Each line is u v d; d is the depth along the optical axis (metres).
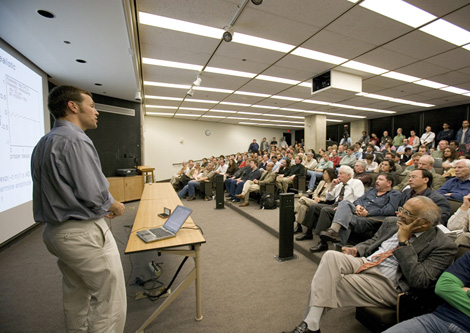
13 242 2.91
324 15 2.69
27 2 1.91
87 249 1.06
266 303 1.77
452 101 6.94
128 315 1.64
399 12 2.62
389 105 7.48
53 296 1.87
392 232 1.65
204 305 1.75
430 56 3.75
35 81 3.32
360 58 3.86
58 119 1.13
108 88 4.64
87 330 1.15
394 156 4.47
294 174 5.11
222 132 12.12
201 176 6.36
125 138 5.82
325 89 4.57
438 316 1.08
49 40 2.59
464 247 1.29
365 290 1.33
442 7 2.52
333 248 2.54
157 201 2.75
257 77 4.86
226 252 2.71
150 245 1.45
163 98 6.64
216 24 2.90
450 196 2.31
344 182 2.74
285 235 2.47
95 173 1.08
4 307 1.72
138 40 3.28
